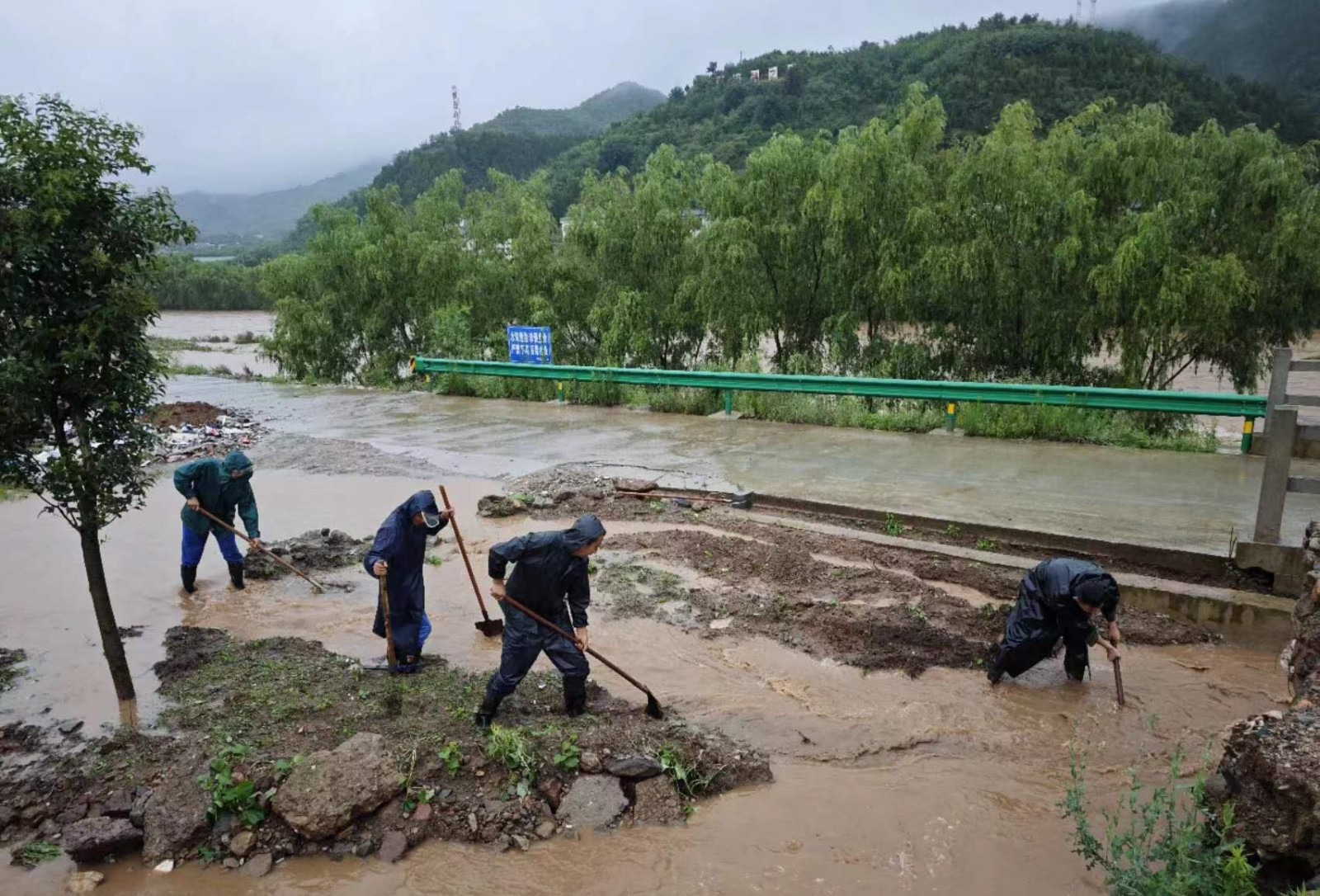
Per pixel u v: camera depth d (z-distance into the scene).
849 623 6.96
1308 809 3.42
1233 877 3.24
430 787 4.93
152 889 4.38
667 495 10.52
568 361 18.78
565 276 18.73
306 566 8.71
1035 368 14.28
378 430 15.20
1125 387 13.39
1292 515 8.61
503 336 19.58
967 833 4.66
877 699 6.04
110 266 5.31
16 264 5.02
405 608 6.40
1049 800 4.92
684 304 16.59
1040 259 13.62
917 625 6.89
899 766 5.30
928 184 14.55
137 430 5.82
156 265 5.71
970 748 5.46
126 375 5.57
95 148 5.27
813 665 6.50
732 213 15.51
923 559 8.29
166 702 6.05
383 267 20.98
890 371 14.87
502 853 4.57
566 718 5.70
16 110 5.03
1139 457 11.32
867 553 8.45
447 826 4.73
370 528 9.93
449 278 20.69
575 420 15.38
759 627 7.05
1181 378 20.47
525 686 6.21
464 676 6.33
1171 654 6.67
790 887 4.29
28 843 4.71
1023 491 9.80
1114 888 3.86
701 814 4.86
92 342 5.19
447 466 12.47
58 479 5.55
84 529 5.76
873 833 4.67
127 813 4.86
